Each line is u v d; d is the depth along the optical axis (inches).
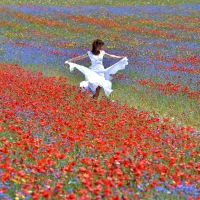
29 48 1238.3
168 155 478.6
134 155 456.8
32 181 379.9
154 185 379.6
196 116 684.1
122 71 991.6
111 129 565.9
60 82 853.8
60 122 559.8
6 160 422.0
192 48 1323.8
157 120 619.5
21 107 650.2
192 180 411.5
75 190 372.2
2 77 830.5
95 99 756.0
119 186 375.6
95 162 406.0
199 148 535.2
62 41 1395.2
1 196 354.9
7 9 2121.1
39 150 486.9
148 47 1334.9
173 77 943.0
